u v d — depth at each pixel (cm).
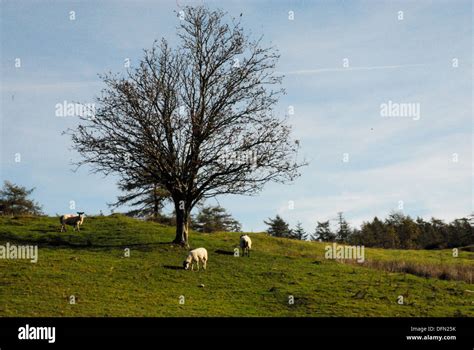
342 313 2975
